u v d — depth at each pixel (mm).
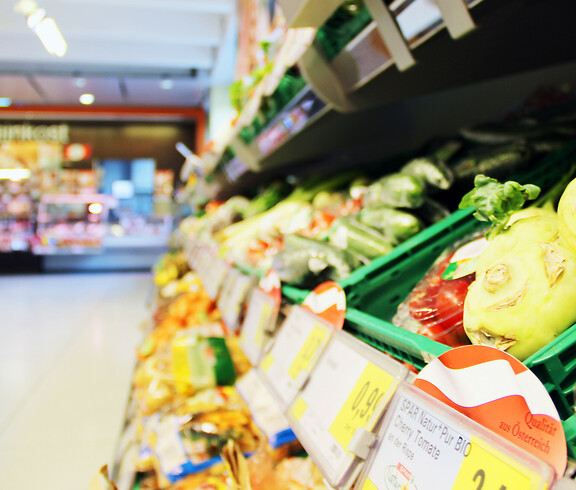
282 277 1098
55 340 3945
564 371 472
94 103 9391
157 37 6078
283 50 1137
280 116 1560
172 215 9656
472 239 826
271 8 2098
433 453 436
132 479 1284
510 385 425
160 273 4289
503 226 605
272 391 875
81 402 2547
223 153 2682
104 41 6738
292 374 824
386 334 655
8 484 1738
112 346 3717
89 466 1867
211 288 1977
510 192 592
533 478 335
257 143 1987
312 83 1116
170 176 9836
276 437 1079
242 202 2949
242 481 945
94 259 9828
